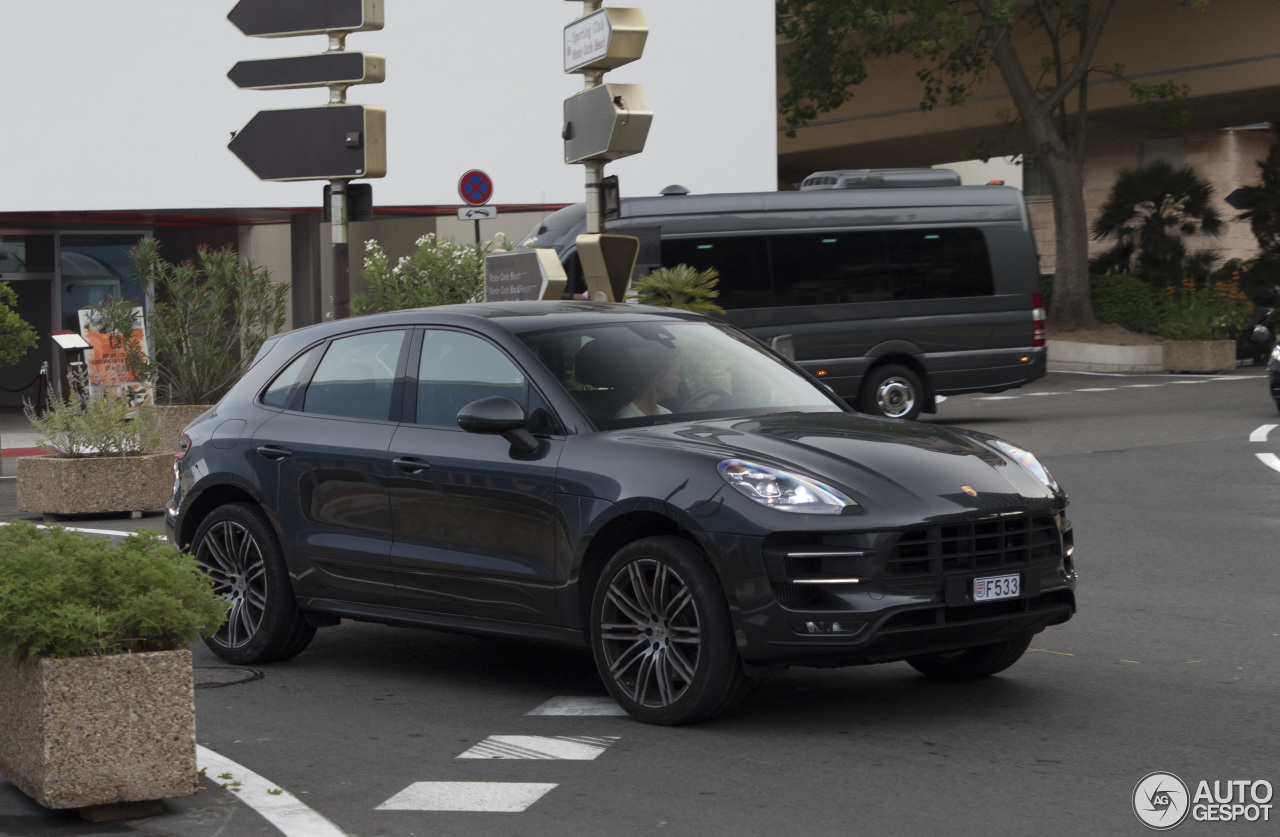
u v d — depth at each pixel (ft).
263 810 21.91
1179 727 25.75
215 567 33.50
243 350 77.46
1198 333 130.52
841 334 87.30
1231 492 56.75
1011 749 24.48
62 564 22.29
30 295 114.01
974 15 161.07
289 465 31.94
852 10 138.31
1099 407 96.63
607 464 26.76
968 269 90.07
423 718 27.61
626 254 60.80
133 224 112.78
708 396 29.40
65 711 21.20
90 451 60.44
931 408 89.76
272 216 109.70
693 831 20.61
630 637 26.61
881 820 20.94
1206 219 150.30
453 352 30.32
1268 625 34.53
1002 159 216.13
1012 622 26.02
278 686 30.68
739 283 85.61
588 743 25.41
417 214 115.96
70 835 20.90
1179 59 150.10
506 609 28.32
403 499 29.84
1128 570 42.04
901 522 24.72
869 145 184.85
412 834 20.75
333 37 63.72
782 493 24.94
